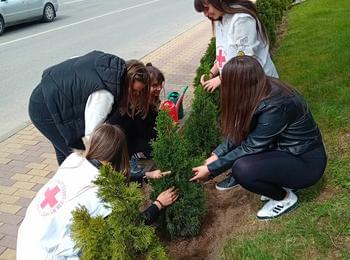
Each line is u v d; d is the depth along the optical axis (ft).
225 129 9.55
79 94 9.71
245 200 11.55
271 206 10.24
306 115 9.28
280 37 31.12
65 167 8.35
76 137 10.40
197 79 17.25
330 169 11.45
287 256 8.93
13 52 35.22
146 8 60.49
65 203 7.79
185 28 43.86
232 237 10.17
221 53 11.59
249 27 10.69
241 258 9.32
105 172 6.94
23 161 16.16
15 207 13.05
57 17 53.62
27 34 42.65
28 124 20.07
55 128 10.56
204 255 10.14
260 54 11.31
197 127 13.29
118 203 6.75
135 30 43.39
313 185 10.78
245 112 9.01
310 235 9.34
